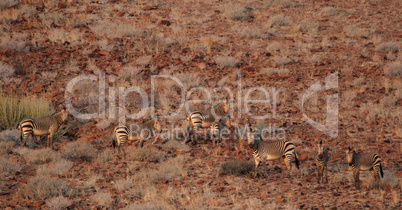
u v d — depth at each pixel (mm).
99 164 36438
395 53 71000
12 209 25859
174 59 69312
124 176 33281
